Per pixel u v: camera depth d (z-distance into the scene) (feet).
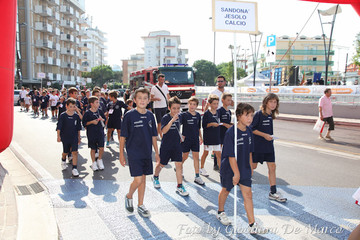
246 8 11.86
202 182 17.69
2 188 15.75
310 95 57.88
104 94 40.09
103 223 12.48
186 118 17.60
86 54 319.68
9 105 17.74
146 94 13.25
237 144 11.69
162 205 14.49
